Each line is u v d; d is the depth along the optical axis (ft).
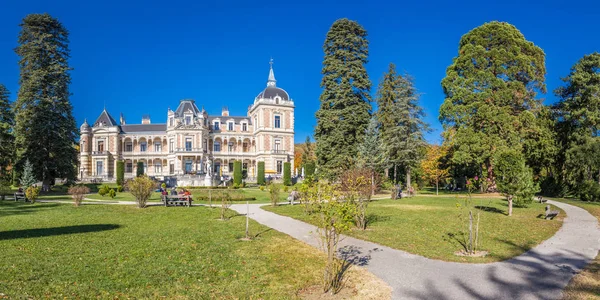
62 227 53.67
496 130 120.88
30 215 66.33
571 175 124.47
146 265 33.50
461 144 122.52
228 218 64.59
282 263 34.94
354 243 44.06
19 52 139.44
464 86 124.98
